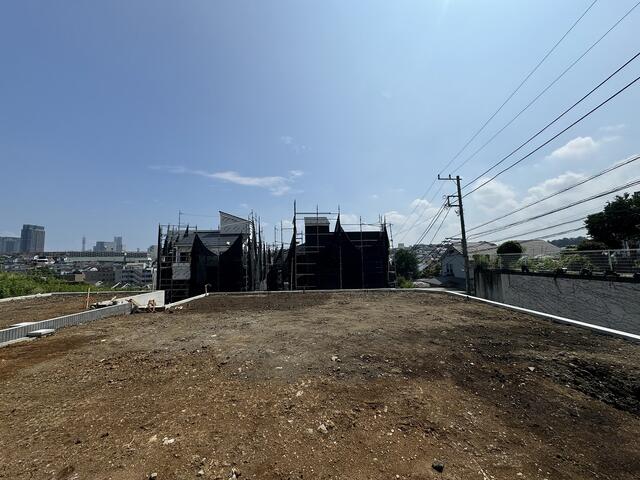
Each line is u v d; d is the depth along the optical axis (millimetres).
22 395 3635
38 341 6180
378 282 20828
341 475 2266
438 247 40031
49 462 2410
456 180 20359
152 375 4254
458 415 3121
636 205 20938
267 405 3330
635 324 10305
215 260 20734
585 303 12328
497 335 6121
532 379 3951
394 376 4090
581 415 3135
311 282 20531
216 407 3297
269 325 7586
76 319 8000
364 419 3037
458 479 2230
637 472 2326
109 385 3918
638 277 10242
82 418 3090
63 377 4207
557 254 15180
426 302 11781
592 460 2463
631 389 3582
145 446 2602
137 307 10242
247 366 4543
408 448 2588
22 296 13320
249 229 25266
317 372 4262
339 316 8820
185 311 10258
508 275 17594
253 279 23516
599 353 4781
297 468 2336
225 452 2520
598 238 22672
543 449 2590
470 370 4277
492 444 2656
